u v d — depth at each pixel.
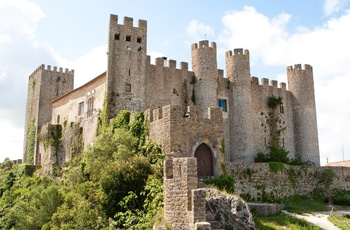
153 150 38.38
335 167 58.56
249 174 47.12
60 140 69.38
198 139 38.66
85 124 60.75
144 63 56.16
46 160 69.56
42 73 85.94
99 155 40.81
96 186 37.38
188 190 24.66
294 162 65.94
